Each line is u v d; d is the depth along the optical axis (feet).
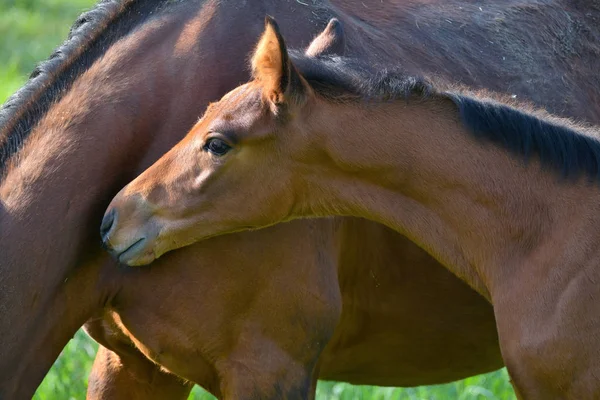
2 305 23.44
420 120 24.45
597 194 24.17
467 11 30.30
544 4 31.42
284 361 25.13
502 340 24.48
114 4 25.95
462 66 28.78
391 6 29.17
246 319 24.90
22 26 93.20
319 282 25.38
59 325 24.56
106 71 24.98
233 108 24.39
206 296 24.66
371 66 25.85
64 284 24.34
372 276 27.68
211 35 25.52
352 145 24.39
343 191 24.89
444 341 29.27
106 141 24.45
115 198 24.27
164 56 25.26
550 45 30.83
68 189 24.00
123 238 24.00
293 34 26.40
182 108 25.08
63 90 24.88
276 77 23.63
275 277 24.90
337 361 28.99
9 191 23.94
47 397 36.58
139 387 27.73
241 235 24.81
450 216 24.81
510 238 24.47
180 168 24.43
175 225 24.38
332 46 25.38
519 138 24.31
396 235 27.45
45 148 24.18
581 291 23.44
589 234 23.82
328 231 25.85
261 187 24.57
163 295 24.67
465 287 28.30
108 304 24.95
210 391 25.72
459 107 24.35
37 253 23.65
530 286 24.03
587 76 31.17
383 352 29.19
